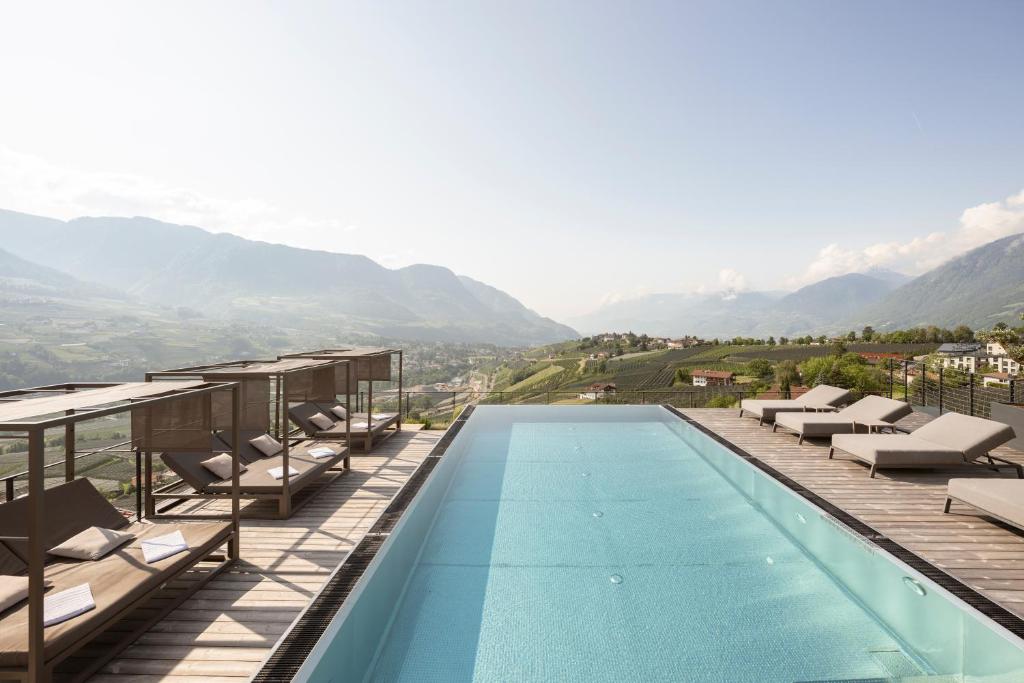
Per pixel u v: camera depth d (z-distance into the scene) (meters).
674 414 7.39
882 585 2.33
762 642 2.08
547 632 2.18
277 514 3.49
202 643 2.01
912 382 9.53
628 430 6.75
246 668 1.86
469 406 8.55
